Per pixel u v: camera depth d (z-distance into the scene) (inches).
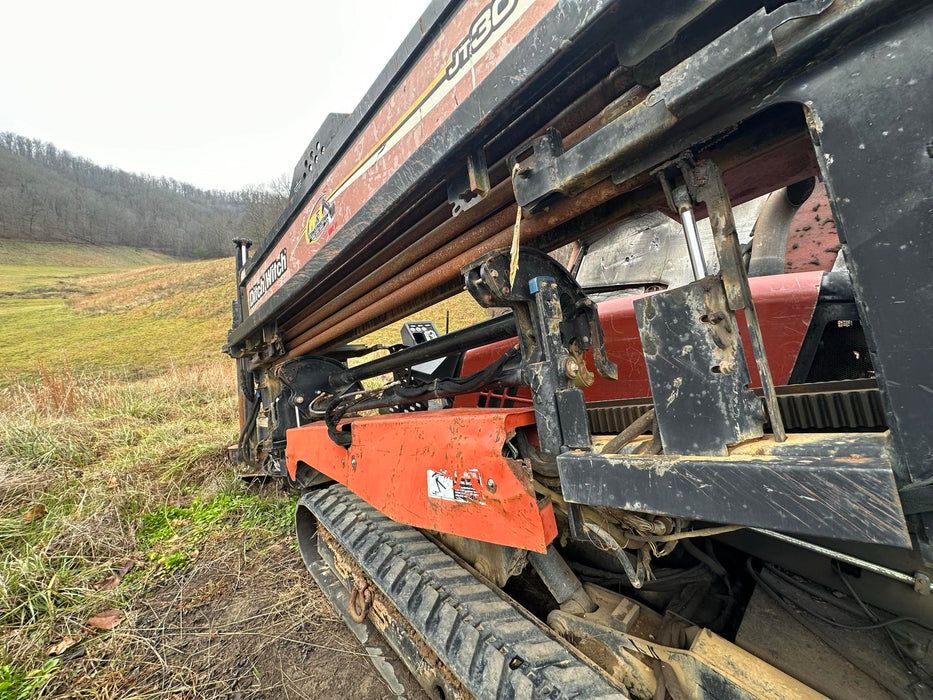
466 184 53.3
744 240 92.6
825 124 27.9
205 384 367.6
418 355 81.3
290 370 128.7
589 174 39.8
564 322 53.6
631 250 106.5
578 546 81.4
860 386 51.3
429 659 68.9
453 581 70.1
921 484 24.1
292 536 143.6
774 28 26.9
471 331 69.7
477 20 45.6
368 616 91.6
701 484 32.1
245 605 109.6
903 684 45.8
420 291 74.8
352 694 81.2
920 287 24.6
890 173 25.5
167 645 96.7
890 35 25.2
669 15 34.2
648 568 49.5
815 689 47.9
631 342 73.3
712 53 29.7
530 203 45.3
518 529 46.1
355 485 78.4
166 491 178.5
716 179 34.6
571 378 47.9
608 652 58.9
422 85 53.8
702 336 33.6
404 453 64.2
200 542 143.2
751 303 32.3
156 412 295.6
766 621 55.9
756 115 38.3
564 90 45.6
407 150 56.7
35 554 129.0
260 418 152.3
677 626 58.4
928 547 25.0
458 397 99.5
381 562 80.6
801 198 72.9
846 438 29.9
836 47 27.1
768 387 32.0
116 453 214.1
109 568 128.2
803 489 27.4
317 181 82.7
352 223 70.1
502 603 65.3
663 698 50.9
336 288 100.5
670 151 35.9
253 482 183.5
